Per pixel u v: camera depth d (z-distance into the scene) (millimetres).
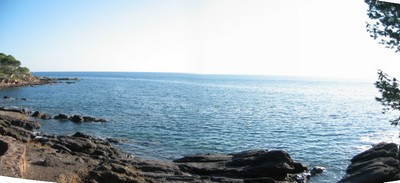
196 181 15906
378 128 37719
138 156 22828
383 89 10875
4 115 35438
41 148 18844
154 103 60062
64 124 35250
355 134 33719
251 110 53406
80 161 16938
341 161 22859
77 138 22906
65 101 58625
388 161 17500
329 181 18516
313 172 19656
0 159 12188
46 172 13883
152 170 17375
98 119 37844
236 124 38281
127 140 27750
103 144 24453
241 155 19719
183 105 58031
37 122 34031
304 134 33156
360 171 16922
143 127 34562
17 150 13586
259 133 33000
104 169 14102
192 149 25562
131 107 52812
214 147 26453
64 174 13672
